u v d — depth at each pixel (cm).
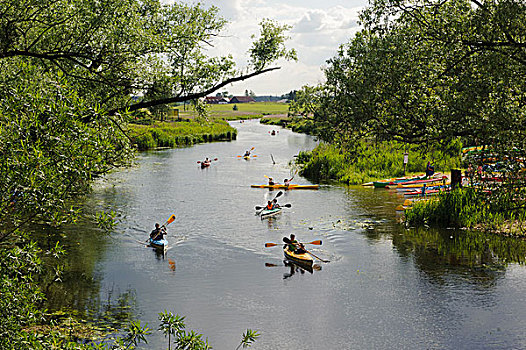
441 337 1145
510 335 1149
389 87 1205
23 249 639
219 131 7538
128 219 2267
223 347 1092
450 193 2262
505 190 1072
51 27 892
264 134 8362
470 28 1084
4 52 787
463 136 1105
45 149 597
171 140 6100
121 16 1052
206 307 1324
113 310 1282
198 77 1055
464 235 2008
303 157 4422
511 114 994
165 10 1287
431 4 1205
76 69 941
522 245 1853
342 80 1299
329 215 2381
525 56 993
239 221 2270
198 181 3391
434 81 1141
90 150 623
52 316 1214
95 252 1780
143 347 1079
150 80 967
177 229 2122
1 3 805
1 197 567
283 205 2591
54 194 593
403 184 3061
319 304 1349
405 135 1208
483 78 1034
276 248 1869
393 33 1255
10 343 603
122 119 743
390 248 1855
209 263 1694
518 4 974
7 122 594
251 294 1423
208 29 1313
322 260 1733
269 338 1147
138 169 3972
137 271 1600
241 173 3797
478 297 1378
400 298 1384
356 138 1328
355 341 1134
